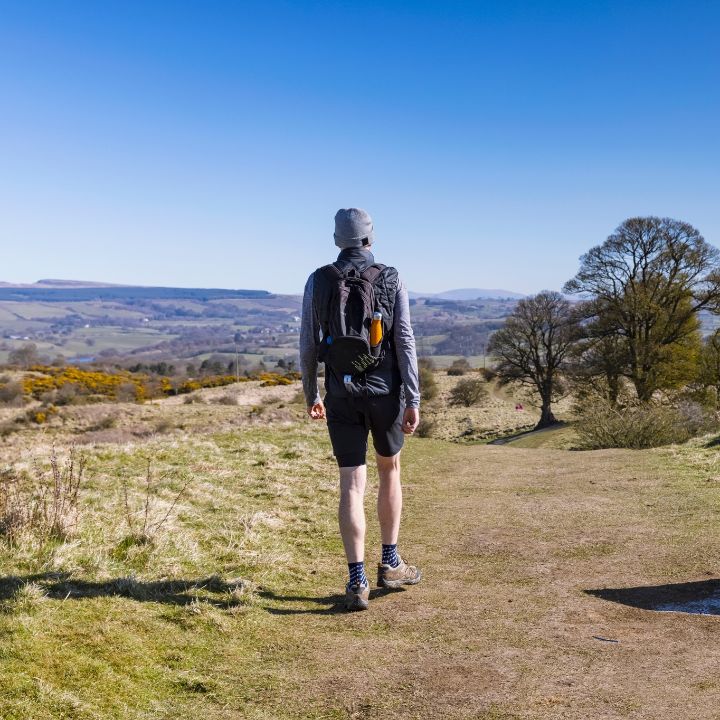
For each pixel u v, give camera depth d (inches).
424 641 125.9
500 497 311.9
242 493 289.7
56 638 115.3
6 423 1422.2
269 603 149.2
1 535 173.0
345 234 142.3
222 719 95.7
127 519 201.0
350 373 137.9
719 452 429.7
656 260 1379.2
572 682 104.7
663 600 150.6
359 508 145.2
